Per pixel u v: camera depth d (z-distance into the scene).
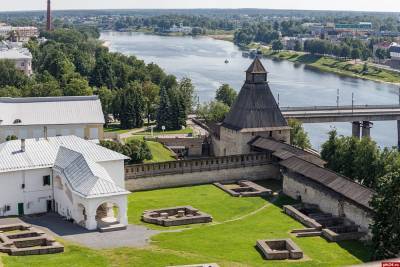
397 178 94.19
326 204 127.44
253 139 168.38
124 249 103.69
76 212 119.06
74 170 123.88
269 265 97.62
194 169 155.25
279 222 122.50
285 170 148.62
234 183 156.62
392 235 93.56
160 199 140.38
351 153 153.50
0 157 128.25
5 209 126.88
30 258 98.19
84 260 97.69
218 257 100.62
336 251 105.88
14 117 195.62
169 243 107.69
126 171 147.75
